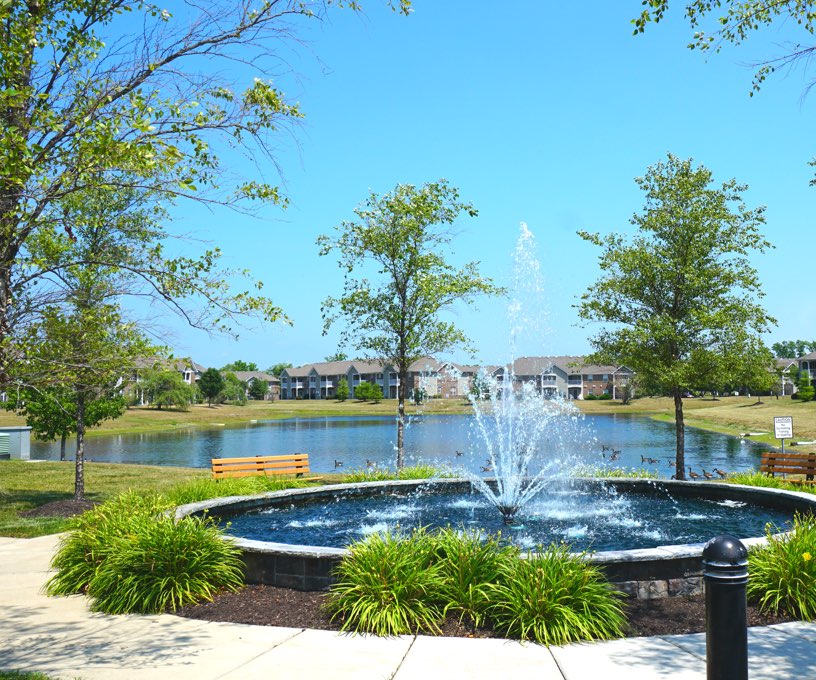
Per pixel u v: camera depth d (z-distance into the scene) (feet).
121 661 17.25
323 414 292.20
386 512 38.81
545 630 18.45
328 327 56.34
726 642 11.96
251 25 21.39
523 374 332.39
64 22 22.65
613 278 59.67
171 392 270.26
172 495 37.93
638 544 29.94
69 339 32.45
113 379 37.68
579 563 20.79
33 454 116.06
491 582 20.84
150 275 23.95
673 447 119.44
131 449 128.88
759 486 41.75
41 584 26.04
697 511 38.22
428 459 98.17
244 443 143.13
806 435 130.00
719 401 305.53
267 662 17.11
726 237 56.49
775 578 20.88
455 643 18.47
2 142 18.10
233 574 24.25
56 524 38.81
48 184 20.52
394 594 20.12
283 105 22.13
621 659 16.99
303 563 23.34
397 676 16.10
